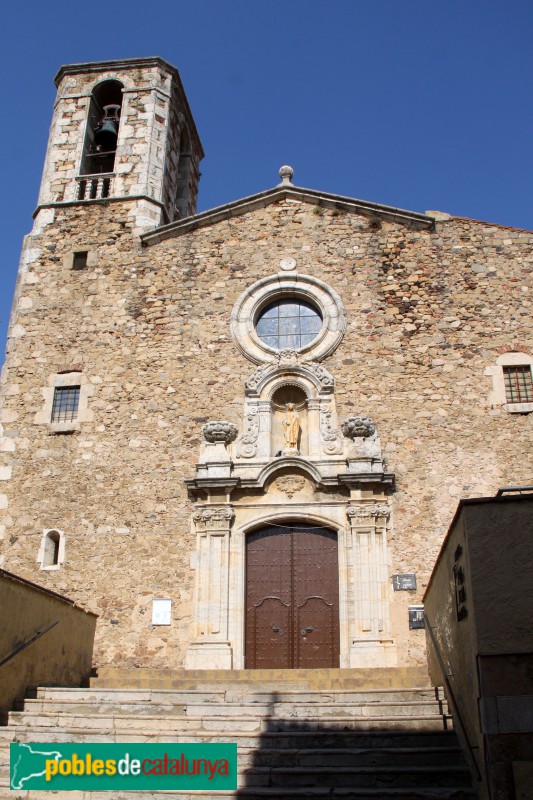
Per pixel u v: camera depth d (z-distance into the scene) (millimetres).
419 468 14484
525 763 6852
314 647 13844
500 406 14781
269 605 14203
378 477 14180
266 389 15305
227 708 10133
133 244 17094
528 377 15039
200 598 13898
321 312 15961
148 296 16516
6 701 10156
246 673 12234
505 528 7582
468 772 8117
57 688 10914
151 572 14227
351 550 14039
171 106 19500
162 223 17906
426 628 11602
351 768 8312
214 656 13453
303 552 14469
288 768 8375
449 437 14656
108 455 15180
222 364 15703
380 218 16641
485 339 15359
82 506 14836
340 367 15398
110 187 17953
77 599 14156
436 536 13977
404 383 15156
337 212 16797
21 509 14938
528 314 15492
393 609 13570
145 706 10289
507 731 6961
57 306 16688
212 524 14383
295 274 16234
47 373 16078
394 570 13820
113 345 16141
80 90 19422
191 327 16094
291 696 10555
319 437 14859
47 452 15344
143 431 15312
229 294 16312
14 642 10398
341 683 11547
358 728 9320
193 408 15398
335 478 14391
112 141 19500
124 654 13727
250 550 14578
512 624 7262
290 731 9242
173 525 14508
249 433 15008
